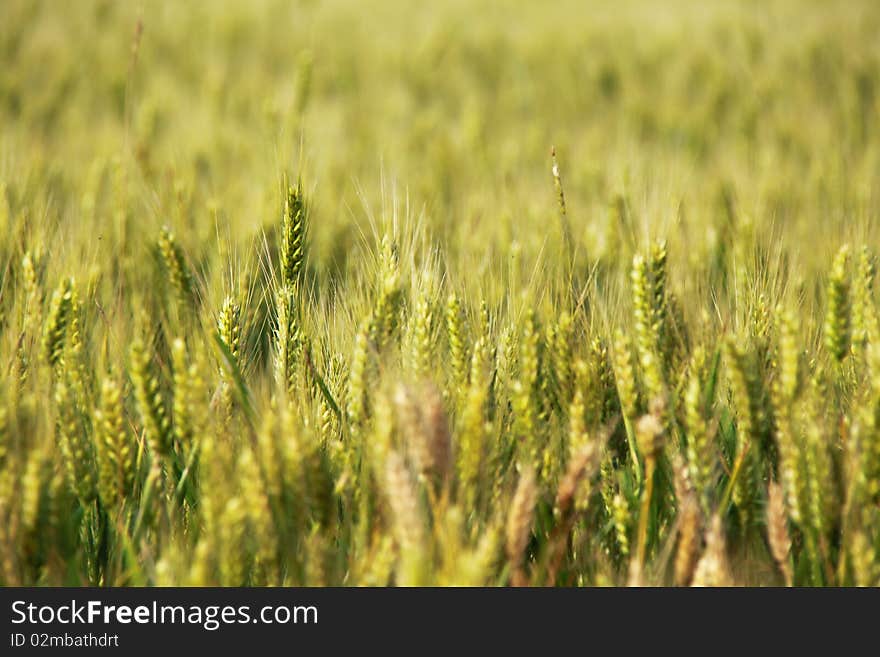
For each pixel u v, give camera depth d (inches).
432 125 413.7
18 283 131.6
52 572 86.3
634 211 200.2
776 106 440.1
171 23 709.9
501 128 439.8
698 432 95.6
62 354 107.0
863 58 524.4
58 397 96.4
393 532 84.9
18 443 88.1
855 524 90.0
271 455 86.5
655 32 682.8
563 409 107.0
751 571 97.1
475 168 325.4
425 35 693.3
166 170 211.3
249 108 447.2
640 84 531.8
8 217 160.7
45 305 123.1
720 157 325.4
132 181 195.0
